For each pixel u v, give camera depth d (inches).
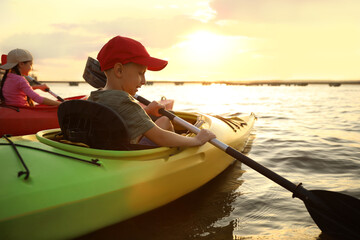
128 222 65.4
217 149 86.7
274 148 138.6
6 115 123.2
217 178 98.2
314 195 64.9
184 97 668.7
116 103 55.8
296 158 120.7
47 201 45.9
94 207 51.5
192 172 73.9
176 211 73.3
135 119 56.7
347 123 223.1
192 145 68.6
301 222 68.8
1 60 139.3
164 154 68.3
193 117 117.4
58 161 54.4
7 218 41.8
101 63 57.4
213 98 624.7
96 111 54.7
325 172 104.1
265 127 204.5
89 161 56.1
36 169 50.5
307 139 159.8
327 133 179.3
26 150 56.5
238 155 70.4
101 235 59.7
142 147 64.9
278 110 335.6
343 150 133.5
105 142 58.2
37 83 141.3
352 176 99.5
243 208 75.7
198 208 75.3
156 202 64.9
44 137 70.6
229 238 61.2
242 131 123.3
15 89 127.8
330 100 531.5
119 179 55.7
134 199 58.2
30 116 127.6
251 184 92.7
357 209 61.6
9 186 45.2
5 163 50.4
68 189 49.1
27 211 43.5
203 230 64.3
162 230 63.9
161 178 63.0
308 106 392.8
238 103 459.2
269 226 66.7
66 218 48.1
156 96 701.3
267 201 80.0
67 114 60.0
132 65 56.8
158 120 77.7
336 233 62.6
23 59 126.5
